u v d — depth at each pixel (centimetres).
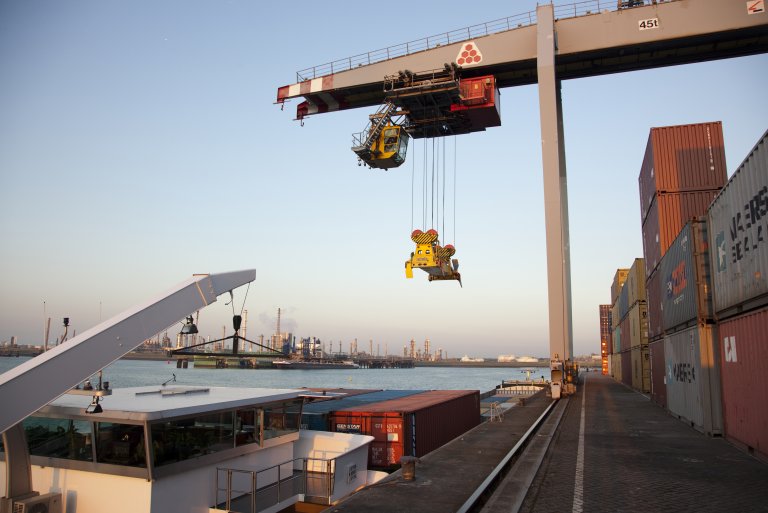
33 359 841
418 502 1073
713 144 3088
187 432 1277
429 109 4441
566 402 3581
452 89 4053
